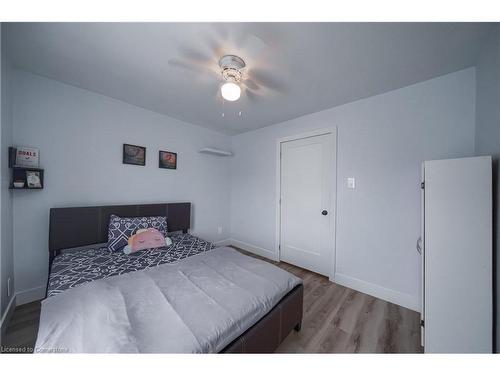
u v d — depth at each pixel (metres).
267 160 3.20
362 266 2.20
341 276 2.36
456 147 1.68
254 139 3.40
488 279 1.21
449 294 1.31
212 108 2.53
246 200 3.54
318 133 2.56
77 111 2.06
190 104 2.42
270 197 3.17
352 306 1.93
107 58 1.57
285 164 2.97
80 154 2.10
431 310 1.36
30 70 1.76
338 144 2.39
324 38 1.31
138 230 2.16
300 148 2.78
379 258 2.09
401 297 1.94
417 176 1.87
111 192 2.33
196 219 3.26
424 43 1.35
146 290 1.27
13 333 1.46
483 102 1.44
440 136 1.75
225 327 0.99
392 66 1.61
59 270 1.58
